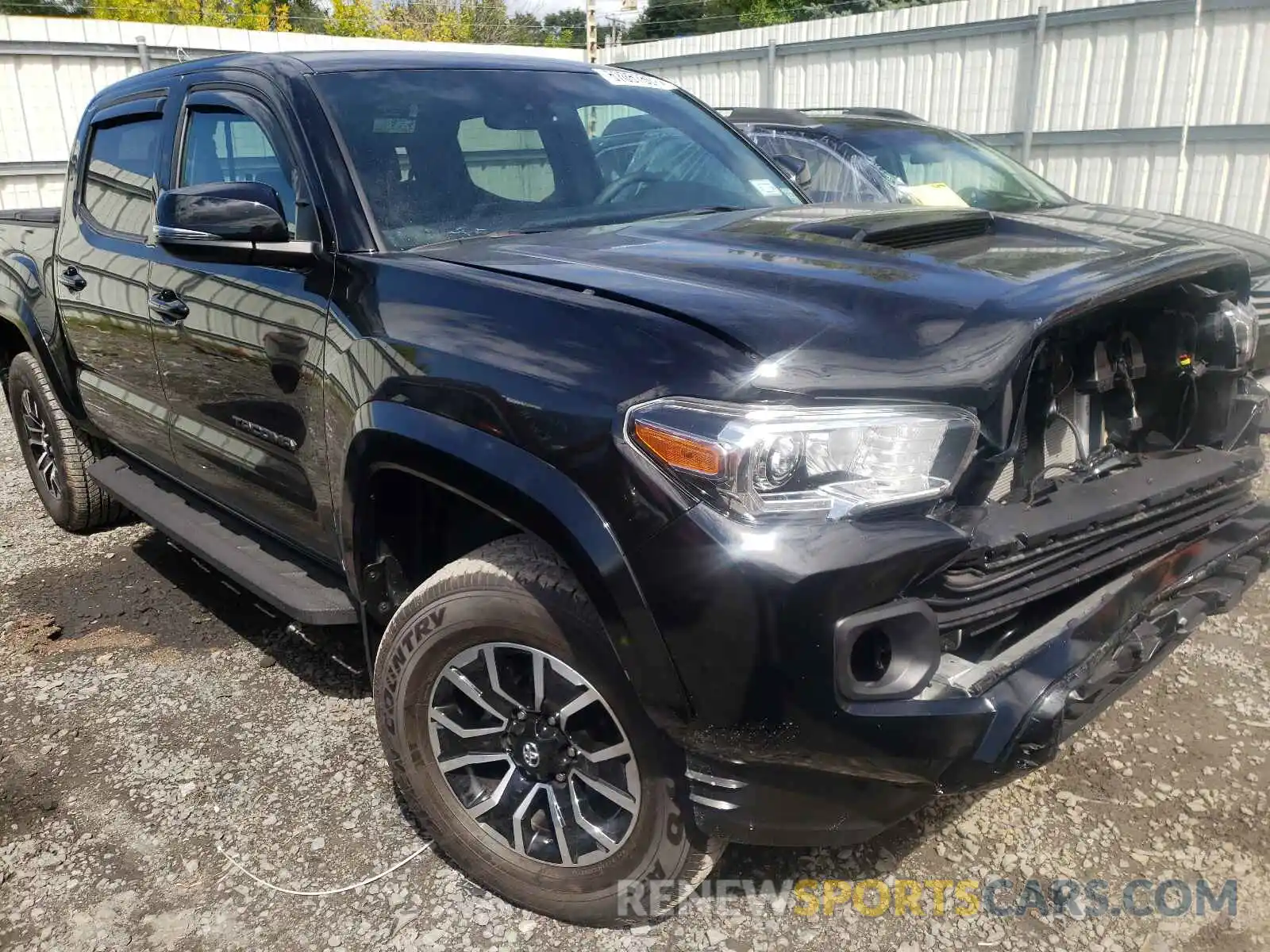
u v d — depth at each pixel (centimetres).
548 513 191
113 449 438
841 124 674
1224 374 248
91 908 241
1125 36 973
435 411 213
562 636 204
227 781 287
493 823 236
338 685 338
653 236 262
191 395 321
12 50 1241
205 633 376
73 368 406
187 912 239
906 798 197
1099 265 224
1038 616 211
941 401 185
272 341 270
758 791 193
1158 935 223
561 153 312
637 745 203
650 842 211
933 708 181
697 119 362
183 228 243
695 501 177
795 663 173
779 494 176
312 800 278
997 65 1073
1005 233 269
